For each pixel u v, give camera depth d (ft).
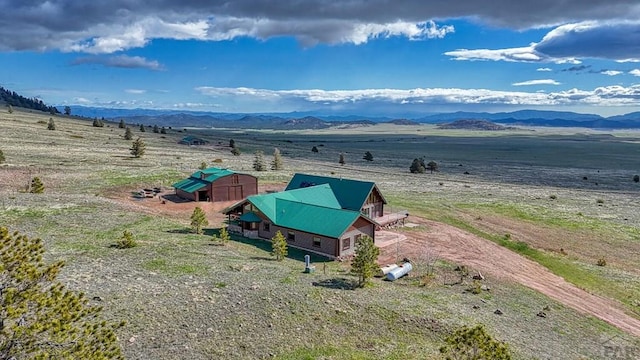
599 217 224.12
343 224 138.82
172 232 143.33
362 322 83.71
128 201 196.34
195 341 70.69
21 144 336.90
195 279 96.43
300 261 129.80
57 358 39.63
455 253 149.48
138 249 116.26
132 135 509.35
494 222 203.21
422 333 81.97
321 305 88.63
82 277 91.76
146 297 84.53
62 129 488.85
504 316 97.45
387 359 70.64
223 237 136.15
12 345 38.17
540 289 124.36
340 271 120.78
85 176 234.17
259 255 129.08
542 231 192.65
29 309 40.22
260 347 71.20
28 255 41.65
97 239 123.44
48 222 136.15
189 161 342.64
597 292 127.85
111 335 44.09
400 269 122.52
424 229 179.42
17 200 157.99
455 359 57.82
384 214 191.93
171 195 220.84
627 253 168.45
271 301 87.56
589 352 86.02
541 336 89.76
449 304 99.50
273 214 152.66
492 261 144.87
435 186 308.60
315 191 176.86
